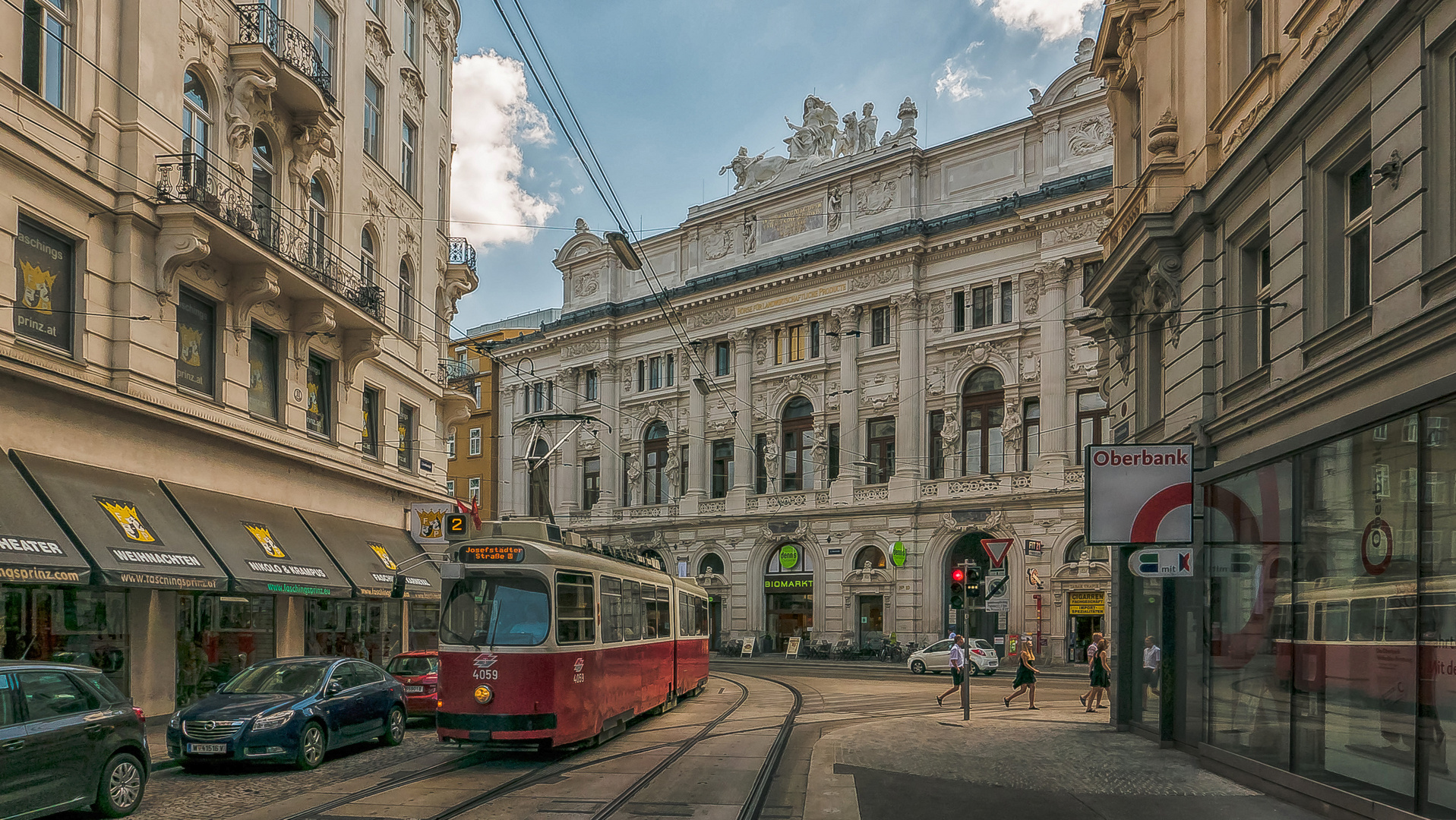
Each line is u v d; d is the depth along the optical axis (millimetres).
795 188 50156
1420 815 8781
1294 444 11398
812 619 47750
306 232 22188
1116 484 13078
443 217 31203
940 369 44438
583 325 57938
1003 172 43750
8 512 13734
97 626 16266
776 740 16734
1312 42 11555
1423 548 8906
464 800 11227
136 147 16875
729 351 52656
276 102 21141
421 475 28828
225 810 10906
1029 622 40188
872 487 45625
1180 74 15922
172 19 17922
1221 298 14125
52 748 9727
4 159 14516
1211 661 13820
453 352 68000
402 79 28141
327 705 14352
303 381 22297
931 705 23516
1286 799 11203
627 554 19344
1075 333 40406
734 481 51188
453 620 14555
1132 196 16672
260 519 20203
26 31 15164
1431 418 8859
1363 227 10883
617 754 15070
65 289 15891
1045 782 12312
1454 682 8383
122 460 16844
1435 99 9141
